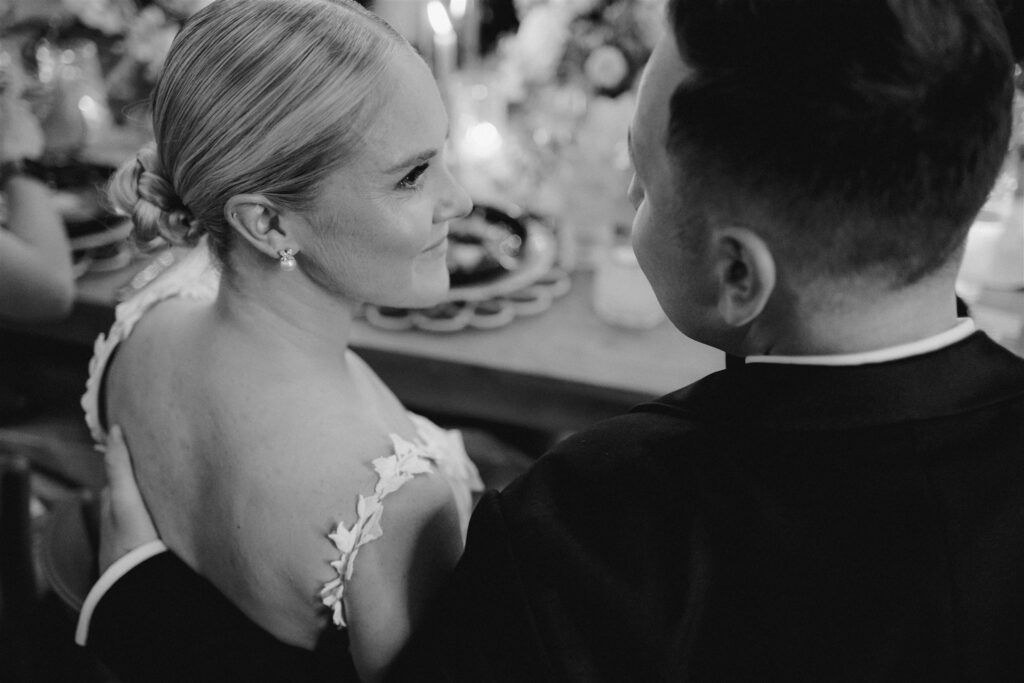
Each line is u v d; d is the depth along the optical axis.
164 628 0.78
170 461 0.77
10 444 1.62
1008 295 1.28
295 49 0.61
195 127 0.63
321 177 0.63
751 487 0.49
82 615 0.83
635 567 0.50
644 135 0.51
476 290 1.52
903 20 0.41
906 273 0.46
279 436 0.69
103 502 0.87
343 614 0.69
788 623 0.48
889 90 0.41
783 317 0.50
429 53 1.90
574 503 0.52
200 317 0.78
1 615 1.09
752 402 0.50
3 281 1.33
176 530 0.80
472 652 0.53
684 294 0.54
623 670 0.49
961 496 0.47
